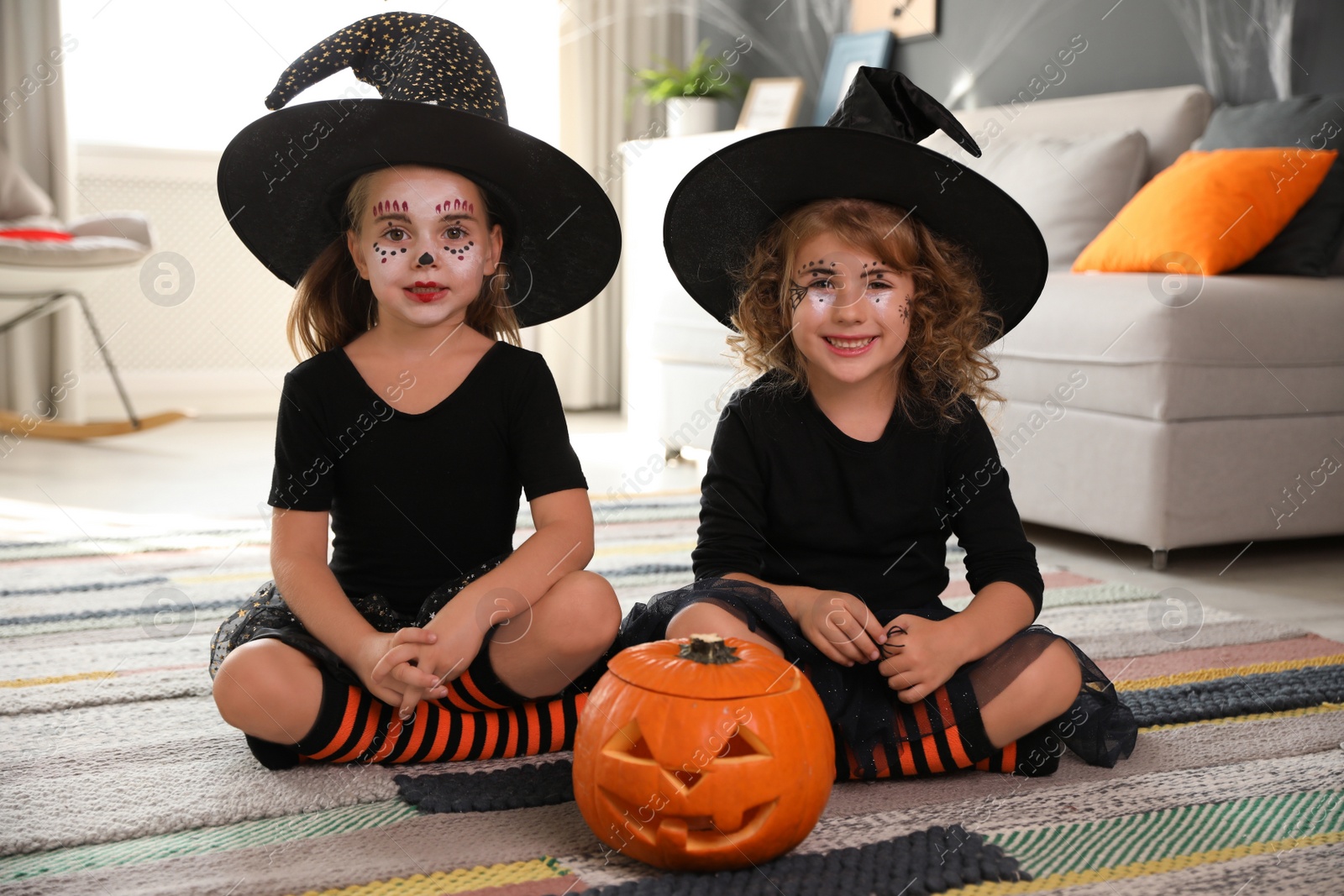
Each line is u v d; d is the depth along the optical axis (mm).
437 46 1199
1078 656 1119
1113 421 2027
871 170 1144
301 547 1131
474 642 1043
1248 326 1982
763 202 1210
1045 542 2246
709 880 857
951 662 1049
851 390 1200
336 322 1283
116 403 3896
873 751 1069
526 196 1190
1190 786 1055
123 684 1330
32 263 3057
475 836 949
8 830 939
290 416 1155
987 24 3088
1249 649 1486
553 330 4199
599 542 2127
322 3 3986
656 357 3131
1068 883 867
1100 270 2271
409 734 1087
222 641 1140
